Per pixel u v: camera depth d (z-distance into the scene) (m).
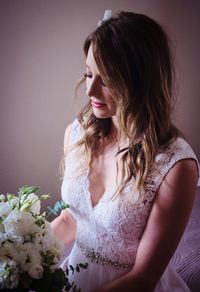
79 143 1.08
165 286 1.05
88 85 0.91
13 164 2.05
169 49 0.87
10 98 1.93
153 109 0.87
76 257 1.06
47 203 2.20
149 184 0.88
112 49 0.81
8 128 1.98
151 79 0.84
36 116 2.02
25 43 1.88
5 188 2.08
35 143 2.07
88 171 1.02
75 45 1.98
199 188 2.06
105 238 0.96
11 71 1.89
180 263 1.40
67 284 0.79
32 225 0.76
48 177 2.16
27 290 0.74
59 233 1.17
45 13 1.88
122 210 0.90
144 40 0.81
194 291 1.26
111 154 1.00
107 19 0.86
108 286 0.89
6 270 0.70
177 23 2.22
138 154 0.91
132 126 0.89
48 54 1.94
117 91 0.85
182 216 0.87
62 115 2.07
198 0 2.21
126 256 0.95
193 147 2.52
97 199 0.99
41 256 0.77
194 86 2.38
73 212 1.04
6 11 1.79
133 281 0.88
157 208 0.88
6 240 0.73
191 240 1.57
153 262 0.88
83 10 1.95
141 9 2.10
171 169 0.86
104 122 1.05
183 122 2.44
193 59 2.32
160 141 0.91
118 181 0.94
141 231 0.93
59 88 2.02
